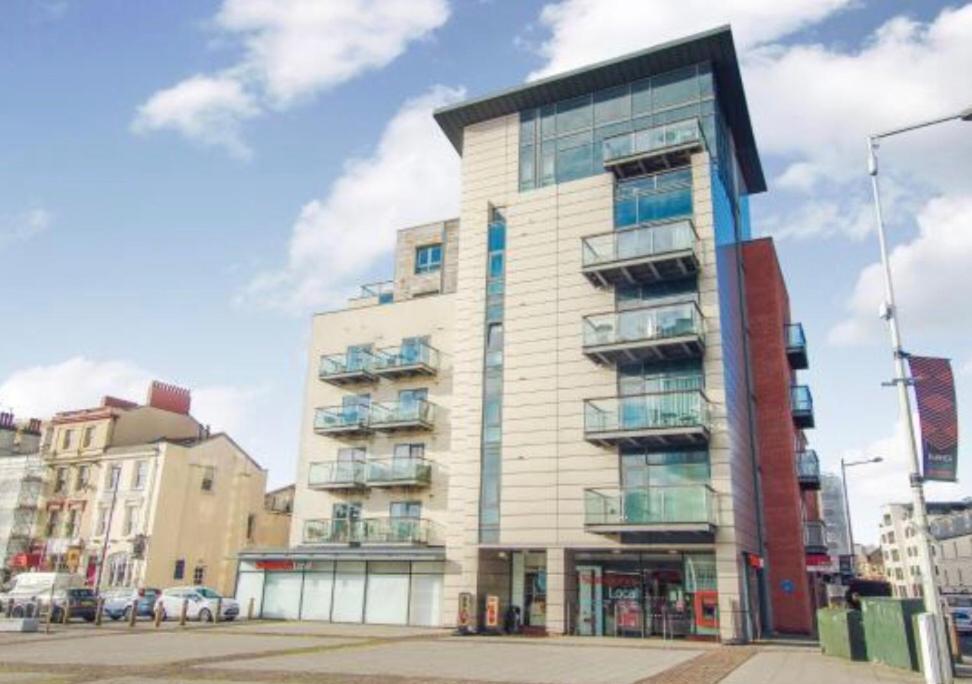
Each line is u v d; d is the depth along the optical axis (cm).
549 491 2584
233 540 4600
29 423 5319
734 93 2947
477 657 1669
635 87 2936
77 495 4469
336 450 3434
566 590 2459
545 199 2948
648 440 2439
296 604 3130
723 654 1769
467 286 3028
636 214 2739
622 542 2391
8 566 4453
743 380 2883
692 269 2580
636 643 2109
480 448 2783
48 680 1262
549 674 1353
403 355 3322
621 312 2570
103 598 3122
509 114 3175
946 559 8781
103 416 4556
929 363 1232
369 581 2994
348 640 2142
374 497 3269
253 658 1639
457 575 2730
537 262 2883
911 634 1403
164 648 1875
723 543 2266
